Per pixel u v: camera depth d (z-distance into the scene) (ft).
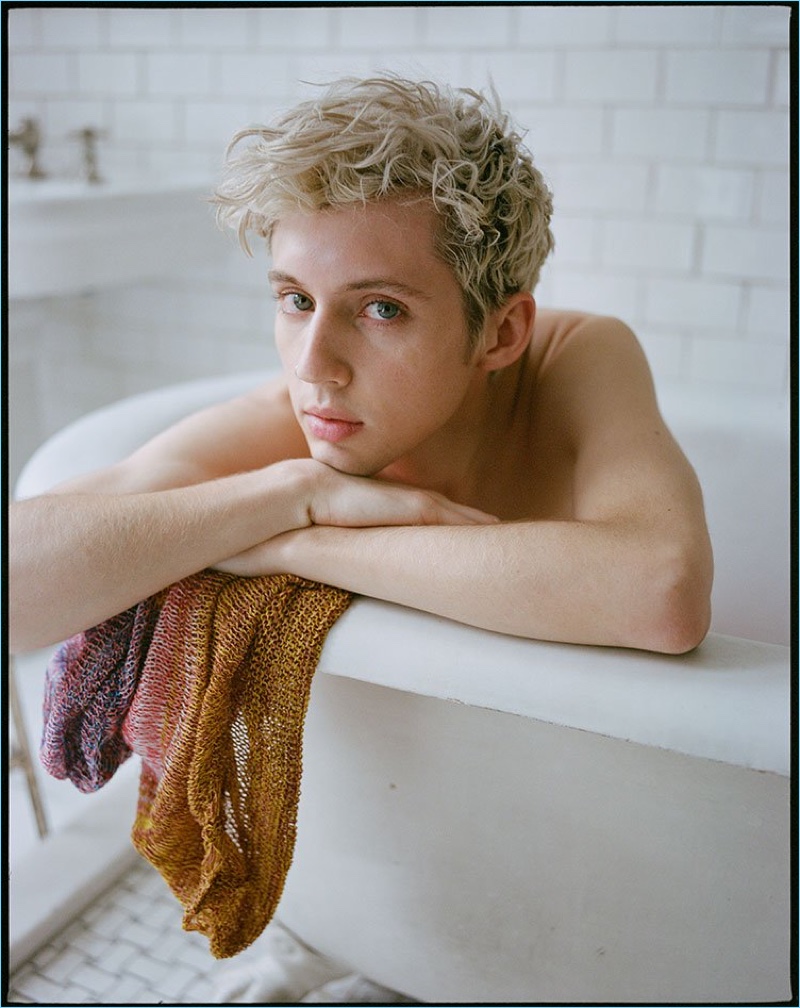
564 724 2.57
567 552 2.66
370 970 3.80
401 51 7.29
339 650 2.81
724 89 6.50
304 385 2.91
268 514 2.93
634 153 6.81
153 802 3.22
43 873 4.67
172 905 4.64
